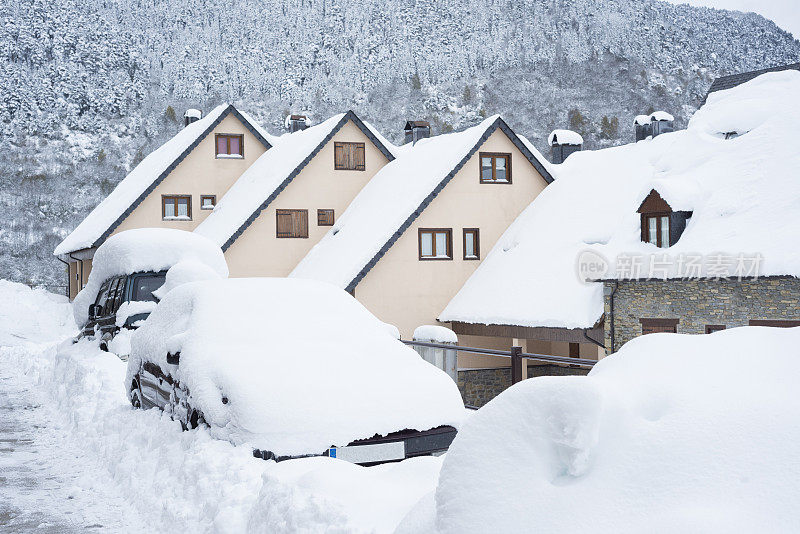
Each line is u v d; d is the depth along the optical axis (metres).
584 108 154.25
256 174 32.91
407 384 7.38
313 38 166.25
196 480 6.48
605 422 3.13
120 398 11.21
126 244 15.17
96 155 109.12
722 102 24.33
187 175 34.03
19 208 92.19
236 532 5.43
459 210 27.11
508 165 28.09
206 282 8.98
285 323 8.19
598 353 20.67
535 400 3.27
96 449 9.21
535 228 25.84
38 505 7.11
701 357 3.37
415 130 33.94
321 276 25.64
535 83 158.25
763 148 20.45
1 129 107.94
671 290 18.61
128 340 14.12
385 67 157.88
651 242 20.52
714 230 18.75
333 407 6.85
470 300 25.06
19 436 10.55
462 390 25.08
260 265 29.98
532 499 3.04
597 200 25.23
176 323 8.81
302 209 30.61
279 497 5.24
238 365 7.25
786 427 2.76
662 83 160.38
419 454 7.03
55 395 14.02
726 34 185.50
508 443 3.25
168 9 163.12
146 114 125.50
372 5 175.12
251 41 162.00
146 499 6.82
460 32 172.25
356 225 27.80
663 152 25.59
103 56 131.12
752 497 2.59
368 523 4.59
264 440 6.54
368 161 31.62
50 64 121.88
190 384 7.41
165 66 141.12
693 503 2.68
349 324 8.44
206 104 137.75
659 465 2.88
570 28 173.75
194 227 34.06
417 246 26.34
